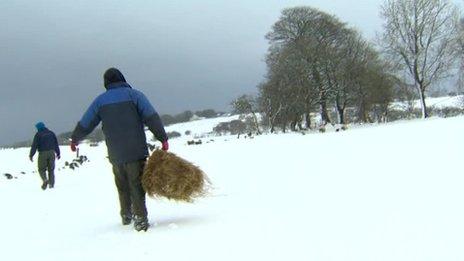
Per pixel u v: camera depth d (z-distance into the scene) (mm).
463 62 68000
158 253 5711
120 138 7164
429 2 67750
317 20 75250
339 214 6719
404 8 68375
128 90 7312
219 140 48438
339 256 4945
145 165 7195
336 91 72938
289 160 16688
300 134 47562
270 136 47031
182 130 85562
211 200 9070
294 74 69625
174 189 7109
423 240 5203
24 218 9680
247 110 70250
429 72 68938
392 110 76812
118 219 8477
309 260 4910
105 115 7211
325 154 17578
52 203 11766
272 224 6516
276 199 8500
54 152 16969
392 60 70188
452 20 68062
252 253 5309
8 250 6789
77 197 12586
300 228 6148
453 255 4699
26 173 29438
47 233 7809
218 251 5512
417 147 15977
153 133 7246
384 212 6598
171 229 6922
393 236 5434
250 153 23047
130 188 7203
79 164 30672
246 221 6883
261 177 12195
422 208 6637
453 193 7496
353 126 64312
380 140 21969
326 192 8719
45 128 17062
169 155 7227
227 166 16594
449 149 14195
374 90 72562
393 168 11250
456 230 5449
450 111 73875
